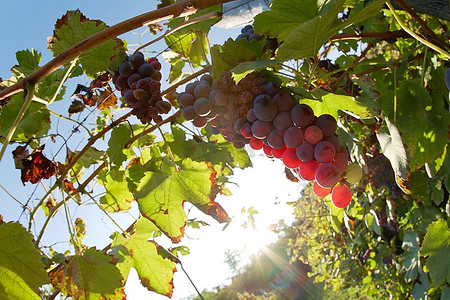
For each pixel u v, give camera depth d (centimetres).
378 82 232
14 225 117
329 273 777
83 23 165
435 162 179
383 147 176
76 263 156
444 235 190
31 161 182
